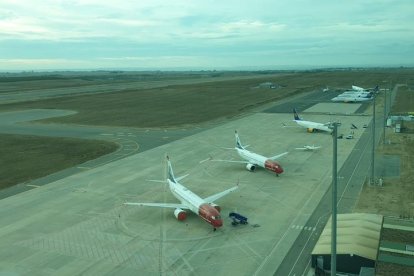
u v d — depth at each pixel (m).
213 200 69.00
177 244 58.09
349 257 47.50
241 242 58.34
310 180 86.62
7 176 93.62
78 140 133.12
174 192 73.19
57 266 52.38
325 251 48.81
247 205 72.81
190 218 67.62
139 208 72.31
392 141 124.44
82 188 83.88
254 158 95.44
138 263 52.84
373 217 57.66
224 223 65.19
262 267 51.31
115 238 60.31
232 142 126.00
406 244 47.47
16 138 137.88
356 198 75.00
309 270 50.22
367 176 88.69
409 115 167.62
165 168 97.75
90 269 51.47
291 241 58.38
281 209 70.56
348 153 110.06
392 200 73.31
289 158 105.44
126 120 174.75
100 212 70.75
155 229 63.34
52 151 118.06
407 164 97.56
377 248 48.53
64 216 69.12
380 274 40.00
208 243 58.28
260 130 146.62
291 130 145.88
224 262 52.75
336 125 39.84
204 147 119.62
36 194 80.62
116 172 95.19
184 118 177.50
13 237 61.03
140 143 127.00
